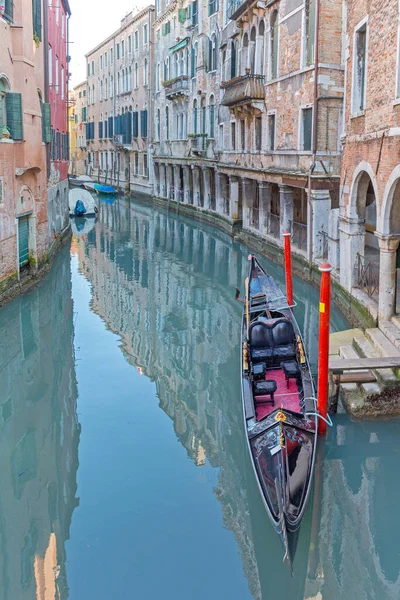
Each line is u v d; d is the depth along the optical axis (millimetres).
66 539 6742
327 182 16609
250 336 9539
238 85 22531
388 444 8406
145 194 46375
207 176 31828
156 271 20797
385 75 10523
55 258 22391
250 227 24547
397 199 10461
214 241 26797
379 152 10867
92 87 62250
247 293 12680
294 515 5793
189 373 11539
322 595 5957
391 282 10797
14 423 9523
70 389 10789
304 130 17672
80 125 70375
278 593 5977
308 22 16844
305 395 8180
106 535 6816
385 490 7547
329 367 8664
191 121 33812
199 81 30547
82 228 32844
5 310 14953
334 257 15141
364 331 11461
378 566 6391
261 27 21359
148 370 11688
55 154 24109
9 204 15133
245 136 23828
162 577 6172
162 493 7609
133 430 9273
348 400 9000
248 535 6809
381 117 10797
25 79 15344
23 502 7445
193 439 8977
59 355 12469
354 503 7312
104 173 59344
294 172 18078
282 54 18906
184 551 6570
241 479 7922
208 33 29578
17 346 12898
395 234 10602
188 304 16438
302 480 6336
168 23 37906
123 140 50344
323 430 8250
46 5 20266
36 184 17719
